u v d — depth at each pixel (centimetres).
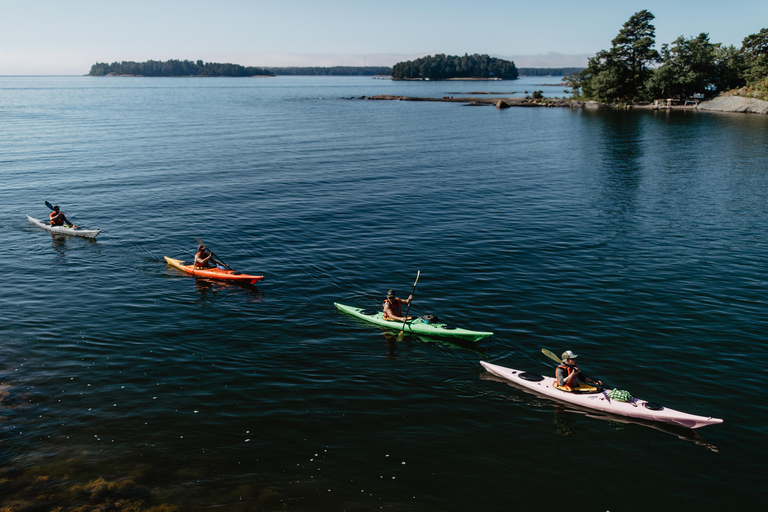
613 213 3097
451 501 1017
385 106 12394
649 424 1257
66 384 1380
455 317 1781
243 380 1412
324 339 1642
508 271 2184
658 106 11400
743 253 2380
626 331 1673
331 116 9519
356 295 1958
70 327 1684
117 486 1035
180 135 6481
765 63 10338
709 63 11219
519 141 6322
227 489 1034
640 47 11762
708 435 1213
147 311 1808
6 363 1473
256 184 3800
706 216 3008
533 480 1074
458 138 6569
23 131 6669
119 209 3084
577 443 1187
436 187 3800
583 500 1024
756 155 5088
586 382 1374
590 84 12656
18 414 1253
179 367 1469
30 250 2403
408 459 1128
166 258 2261
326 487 1045
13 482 1042
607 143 6116
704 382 1405
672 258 2328
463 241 2577
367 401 1330
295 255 2370
